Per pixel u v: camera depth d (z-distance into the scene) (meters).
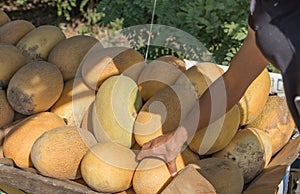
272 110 1.81
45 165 1.54
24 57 1.89
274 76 2.04
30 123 1.70
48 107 1.78
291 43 1.10
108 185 1.50
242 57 1.41
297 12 1.12
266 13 1.15
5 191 1.68
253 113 1.75
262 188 1.53
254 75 1.43
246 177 1.65
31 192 1.53
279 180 1.54
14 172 1.53
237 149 1.65
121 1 3.41
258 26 1.16
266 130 1.79
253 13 1.19
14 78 1.76
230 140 1.65
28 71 1.75
